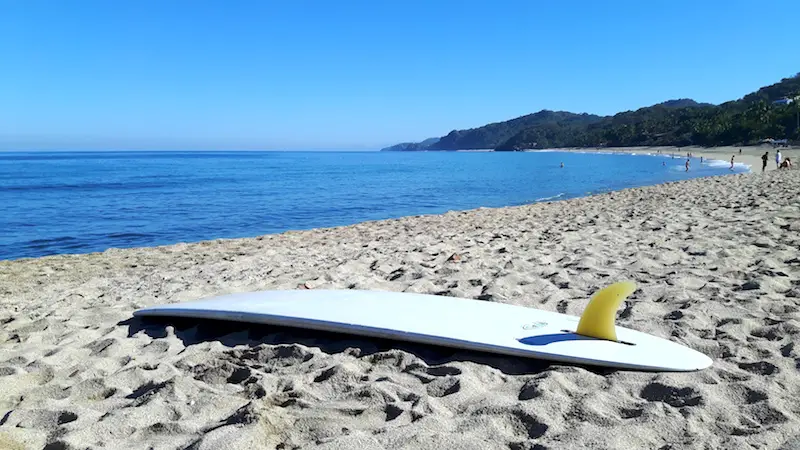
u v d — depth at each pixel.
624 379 2.89
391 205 22.61
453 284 5.43
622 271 5.75
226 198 25.34
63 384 3.21
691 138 120.06
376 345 3.54
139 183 35.25
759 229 8.21
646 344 3.29
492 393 2.76
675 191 19.06
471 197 26.11
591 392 2.70
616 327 3.60
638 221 10.50
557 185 33.19
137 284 6.78
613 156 109.69
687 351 3.21
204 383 3.05
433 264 6.72
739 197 14.38
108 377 3.20
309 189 31.14
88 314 4.89
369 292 4.42
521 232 9.84
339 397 2.78
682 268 5.77
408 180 40.06
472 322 3.64
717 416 2.42
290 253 8.80
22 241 13.71
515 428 2.39
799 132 87.75
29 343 4.19
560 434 2.26
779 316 3.97
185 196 26.27
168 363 3.39
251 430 2.30
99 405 2.82
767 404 2.50
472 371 3.04
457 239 9.22
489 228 11.08
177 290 6.10
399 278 5.92
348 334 3.70
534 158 117.50
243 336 3.89
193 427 2.47
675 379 2.84
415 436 2.24
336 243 10.08
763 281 4.89
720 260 6.02
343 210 20.78
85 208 20.84
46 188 30.55
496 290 5.04
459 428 2.37
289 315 3.82
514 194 27.50
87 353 3.81
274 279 6.29
